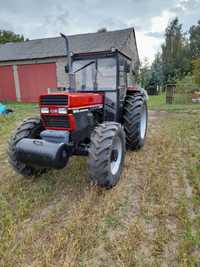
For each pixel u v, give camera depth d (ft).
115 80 11.18
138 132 12.76
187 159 11.94
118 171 9.48
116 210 7.62
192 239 6.06
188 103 39.27
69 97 7.98
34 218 7.25
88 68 11.44
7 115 25.48
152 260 5.59
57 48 50.44
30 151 7.94
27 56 49.08
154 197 8.30
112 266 5.47
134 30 56.29
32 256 5.74
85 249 5.92
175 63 123.24
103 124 9.26
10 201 8.17
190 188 8.98
